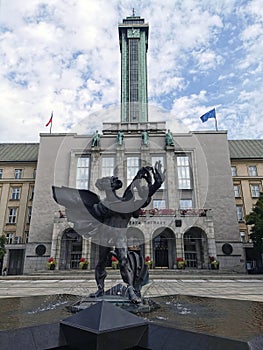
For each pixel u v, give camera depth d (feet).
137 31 233.96
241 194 138.10
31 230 114.32
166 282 60.59
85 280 69.41
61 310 14.92
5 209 135.74
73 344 8.94
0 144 161.48
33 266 109.91
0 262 117.50
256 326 10.46
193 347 8.65
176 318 12.41
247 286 50.19
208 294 36.11
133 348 9.01
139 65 219.20
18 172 142.61
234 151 149.69
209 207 115.85
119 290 17.08
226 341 8.49
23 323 10.79
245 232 131.75
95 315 9.18
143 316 12.99
